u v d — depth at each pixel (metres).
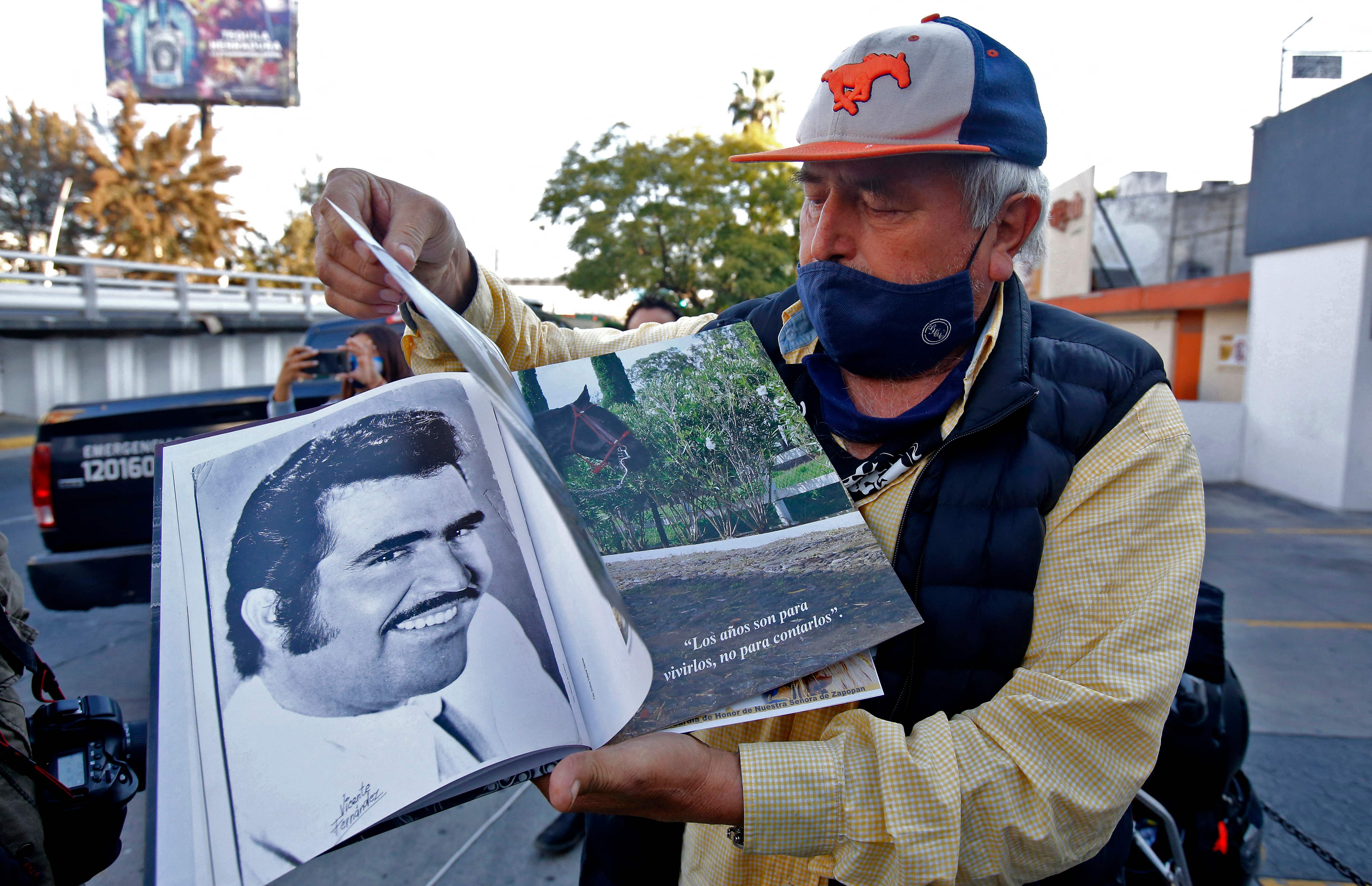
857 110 0.74
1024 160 0.76
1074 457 0.76
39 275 13.71
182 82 26.41
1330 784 2.71
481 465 0.68
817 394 0.90
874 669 0.67
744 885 0.89
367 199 0.71
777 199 16.20
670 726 0.62
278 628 0.58
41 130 23.62
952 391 0.80
